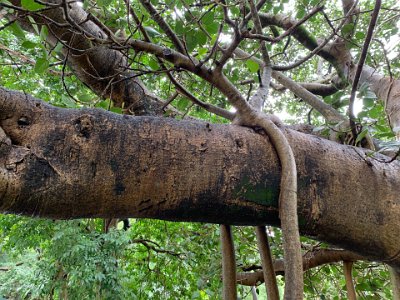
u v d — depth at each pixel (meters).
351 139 1.83
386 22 2.91
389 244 1.43
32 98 1.20
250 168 1.30
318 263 2.97
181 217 1.28
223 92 1.44
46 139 1.13
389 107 2.19
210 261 3.71
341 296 3.77
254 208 1.30
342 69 2.72
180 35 1.47
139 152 1.20
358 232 1.41
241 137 1.36
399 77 2.35
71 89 2.97
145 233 4.99
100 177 1.14
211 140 1.31
